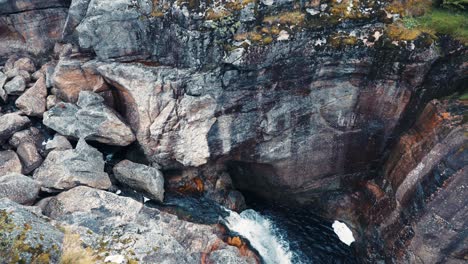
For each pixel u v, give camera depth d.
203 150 18.03
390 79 15.95
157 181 17.94
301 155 18.38
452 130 13.94
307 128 17.72
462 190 12.83
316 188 19.70
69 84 19.61
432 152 14.38
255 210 20.16
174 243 12.95
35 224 11.23
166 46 17.75
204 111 17.30
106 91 19.59
